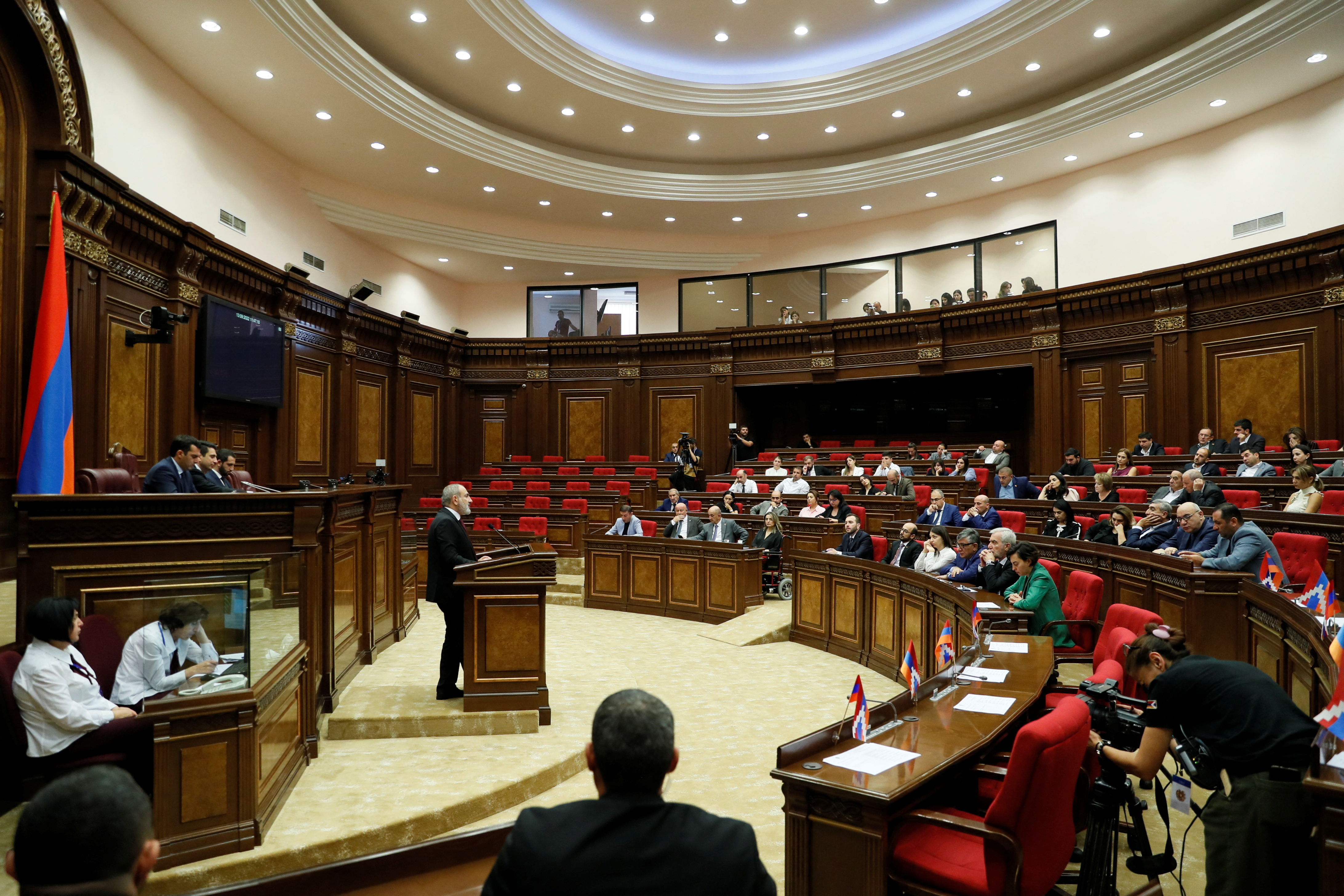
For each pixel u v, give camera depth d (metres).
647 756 1.48
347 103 10.73
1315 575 4.31
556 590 11.66
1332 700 2.37
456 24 10.61
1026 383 16.22
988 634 4.92
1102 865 3.01
